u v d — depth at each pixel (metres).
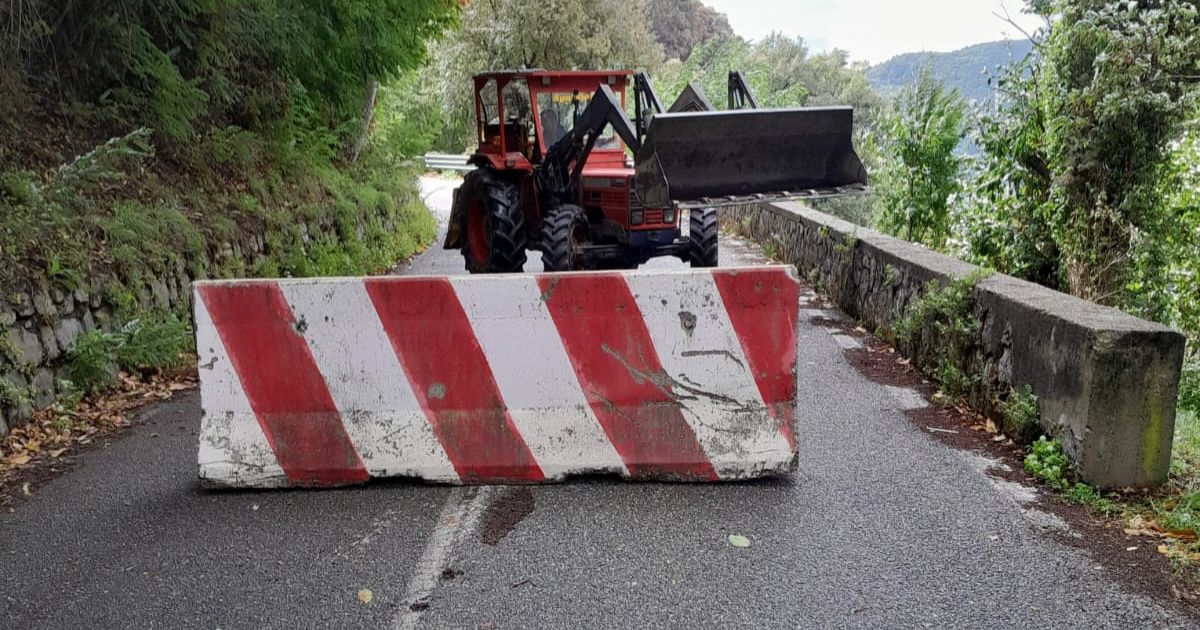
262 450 4.11
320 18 12.45
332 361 4.15
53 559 3.43
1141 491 3.97
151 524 3.75
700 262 8.67
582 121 8.25
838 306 8.84
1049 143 7.88
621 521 3.72
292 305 4.14
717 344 4.17
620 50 36.09
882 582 3.18
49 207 5.80
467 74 34.78
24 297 5.18
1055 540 3.52
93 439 4.95
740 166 6.98
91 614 3.01
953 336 5.50
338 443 4.14
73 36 7.85
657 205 6.64
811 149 7.17
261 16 10.37
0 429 4.72
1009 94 8.73
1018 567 3.29
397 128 18.95
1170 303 7.87
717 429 4.17
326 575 3.27
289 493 4.09
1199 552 3.39
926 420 5.12
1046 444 4.25
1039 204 8.60
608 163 9.20
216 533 3.65
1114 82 7.06
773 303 4.17
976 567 3.29
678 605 3.02
